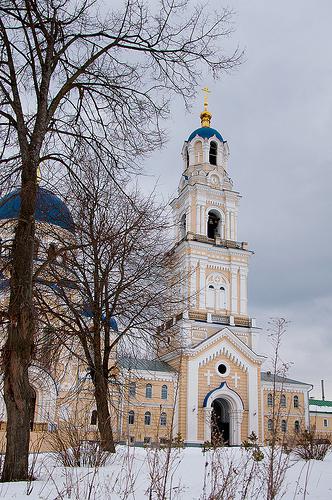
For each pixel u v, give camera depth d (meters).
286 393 54.19
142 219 20.33
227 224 55.78
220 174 57.53
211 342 49.06
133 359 25.11
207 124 61.31
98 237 18.30
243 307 52.81
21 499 8.06
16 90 12.31
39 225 17.52
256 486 9.92
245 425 48.22
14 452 10.25
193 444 45.50
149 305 20.98
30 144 12.12
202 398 47.50
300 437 16.92
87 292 19.33
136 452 17.70
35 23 12.68
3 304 17.14
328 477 12.16
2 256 12.11
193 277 51.28
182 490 9.52
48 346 20.09
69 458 12.92
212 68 13.65
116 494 8.91
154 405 46.31
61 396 28.20
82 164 14.09
